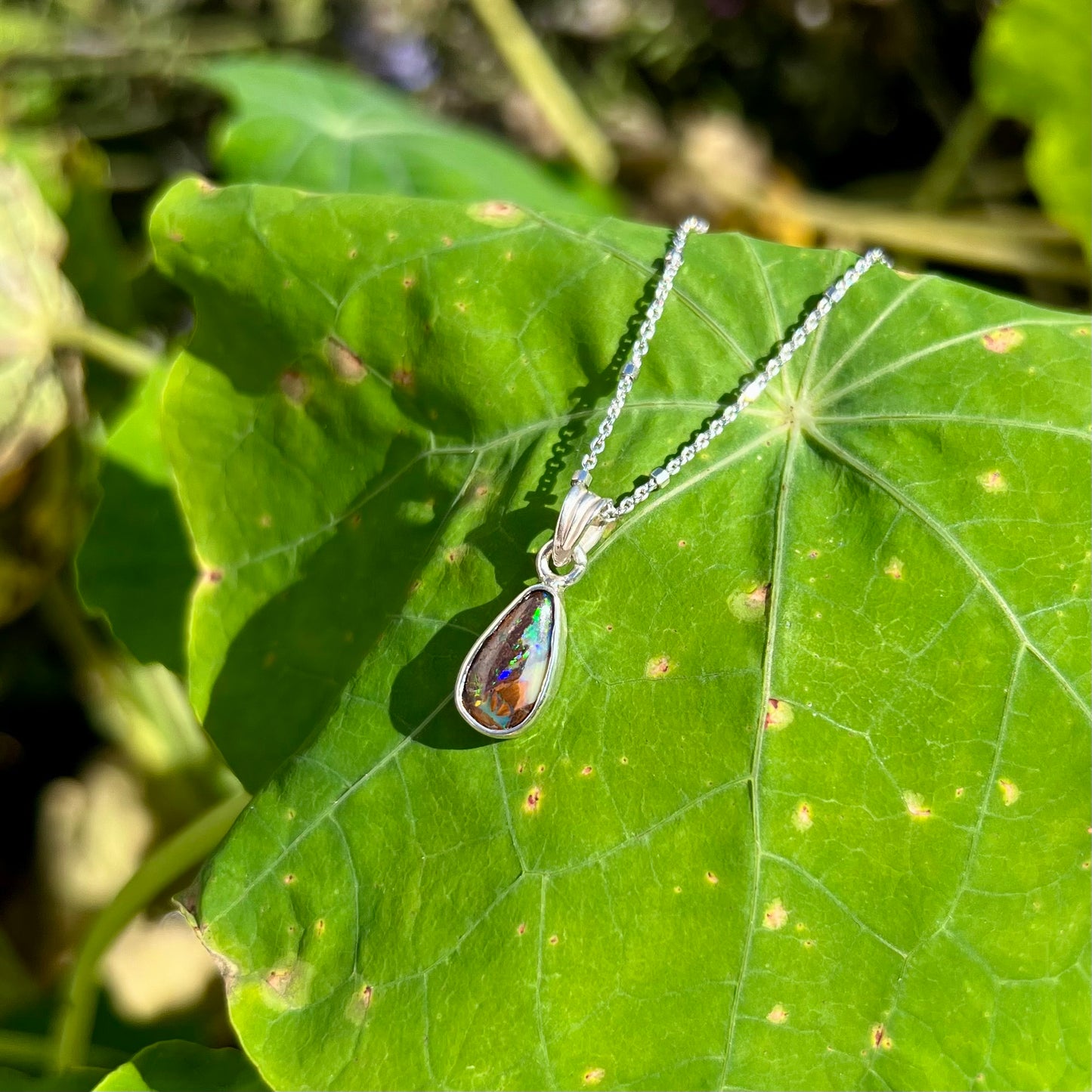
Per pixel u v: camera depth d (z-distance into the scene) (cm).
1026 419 19
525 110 30
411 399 20
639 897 19
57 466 24
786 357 20
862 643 19
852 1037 19
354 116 26
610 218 21
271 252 21
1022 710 19
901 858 19
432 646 19
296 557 21
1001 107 27
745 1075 19
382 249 20
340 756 19
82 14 29
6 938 26
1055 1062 19
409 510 20
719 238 20
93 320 26
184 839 22
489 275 20
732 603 19
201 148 30
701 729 19
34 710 28
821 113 31
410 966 19
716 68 31
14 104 28
